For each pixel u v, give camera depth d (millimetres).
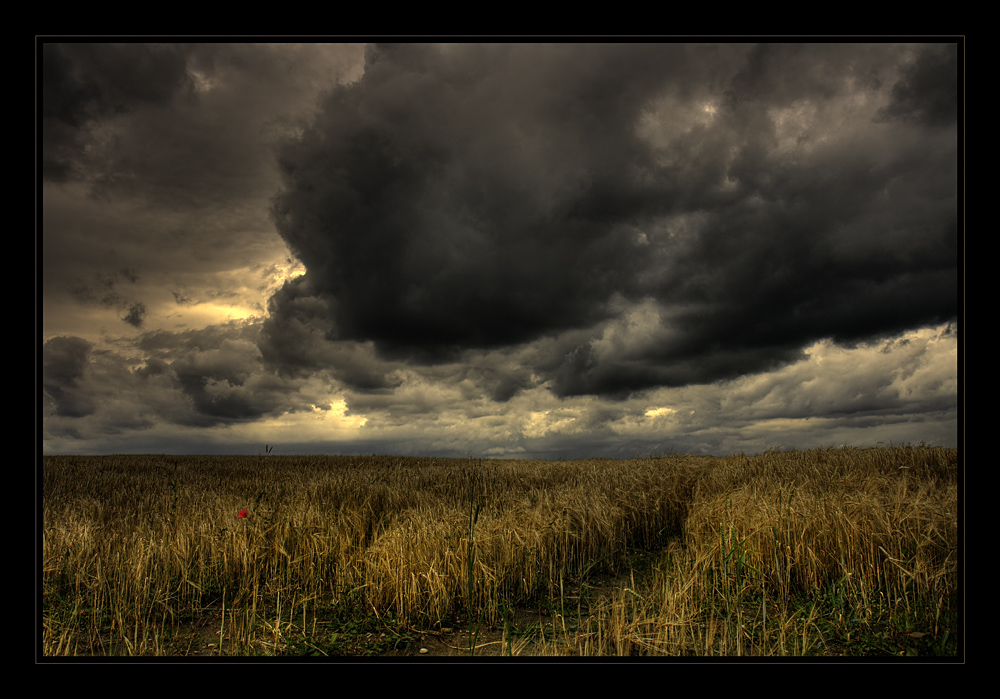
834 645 4305
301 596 5590
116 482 13586
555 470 13312
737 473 10219
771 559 5613
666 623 4164
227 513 7055
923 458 10602
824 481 8773
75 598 5262
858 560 5328
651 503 8867
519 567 5996
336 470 16203
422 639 4707
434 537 5840
